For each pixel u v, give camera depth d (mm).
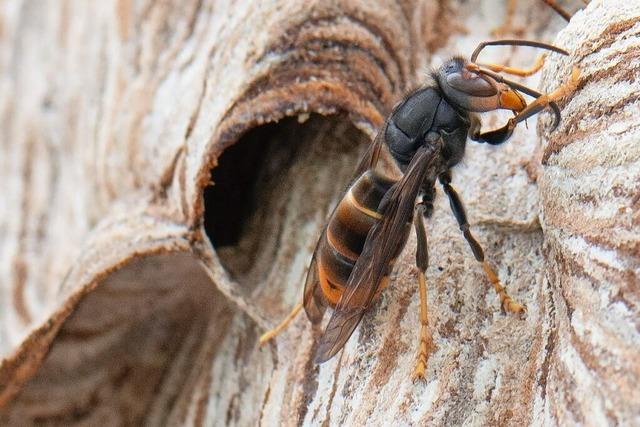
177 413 236
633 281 199
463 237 222
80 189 254
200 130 226
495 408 210
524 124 228
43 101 262
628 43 209
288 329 225
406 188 216
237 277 231
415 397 212
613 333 199
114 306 239
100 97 252
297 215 233
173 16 246
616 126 206
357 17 227
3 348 252
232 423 228
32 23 268
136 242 226
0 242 258
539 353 211
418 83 226
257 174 236
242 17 230
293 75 222
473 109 219
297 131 237
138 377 241
